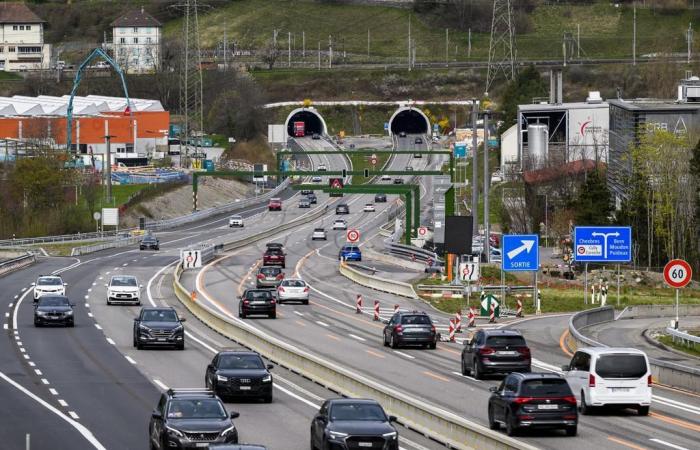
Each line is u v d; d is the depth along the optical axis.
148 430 114.44
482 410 127.44
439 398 135.88
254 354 136.88
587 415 125.06
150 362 169.00
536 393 109.44
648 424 118.69
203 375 155.62
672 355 187.38
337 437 95.44
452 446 105.06
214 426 95.44
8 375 155.12
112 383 148.12
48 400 134.38
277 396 139.25
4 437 110.38
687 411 128.88
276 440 109.31
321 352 180.75
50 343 191.75
